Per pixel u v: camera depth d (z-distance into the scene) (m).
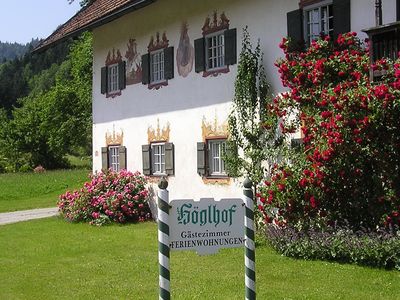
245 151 12.42
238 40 13.20
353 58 9.66
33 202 24.72
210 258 10.42
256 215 11.69
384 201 9.37
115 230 14.86
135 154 17.52
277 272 9.03
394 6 9.74
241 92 12.67
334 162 9.42
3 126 48.50
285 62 10.67
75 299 8.07
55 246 12.54
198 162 14.42
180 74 15.24
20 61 112.69
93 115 20.12
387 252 8.95
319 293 7.80
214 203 5.60
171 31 15.62
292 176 10.01
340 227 9.91
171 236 5.43
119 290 8.45
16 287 8.88
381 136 8.95
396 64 8.46
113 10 15.94
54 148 46.97
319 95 9.93
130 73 17.72
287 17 11.74
